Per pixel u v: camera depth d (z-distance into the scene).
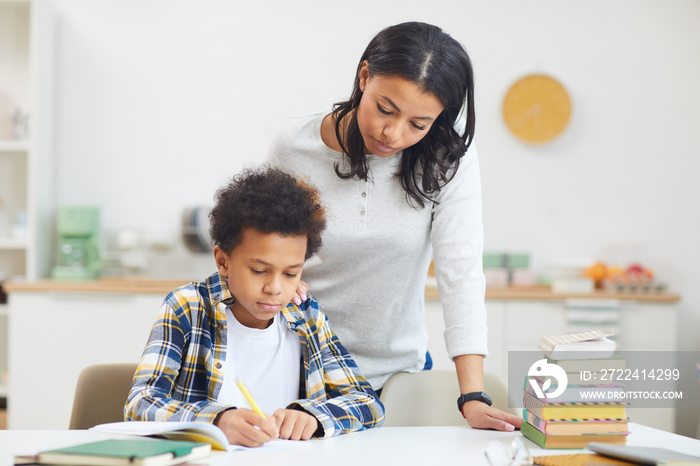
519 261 3.46
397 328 1.58
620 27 3.54
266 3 3.58
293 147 1.49
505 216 3.56
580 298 3.14
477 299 1.38
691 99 3.54
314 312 1.39
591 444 1.05
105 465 0.89
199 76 3.59
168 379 1.21
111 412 1.51
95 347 3.15
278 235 1.19
